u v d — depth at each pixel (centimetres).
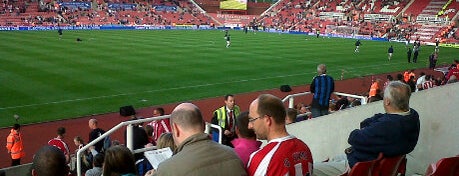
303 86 2792
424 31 7425
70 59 3406
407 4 8325
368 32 7869
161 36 6162
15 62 3156
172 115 379
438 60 4600
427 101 826
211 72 3098
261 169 390
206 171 354
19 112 1933
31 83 2477
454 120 896
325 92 1148
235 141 505
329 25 8619
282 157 391
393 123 479
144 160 701
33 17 7350
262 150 400
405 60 4381
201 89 2559
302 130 645
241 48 4788
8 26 6669
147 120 712
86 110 2020
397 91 491
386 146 477
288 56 4231
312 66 3638
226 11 10025
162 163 365
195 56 3894
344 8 9044
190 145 368
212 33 7275
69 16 7912
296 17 9369
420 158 820
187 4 9969
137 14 8875
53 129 1753
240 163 373
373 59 4341
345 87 2920
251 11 10225
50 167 373
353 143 498
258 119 408
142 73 2930
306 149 410
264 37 6800
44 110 1984
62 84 2486
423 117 822
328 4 9438
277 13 9756
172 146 579
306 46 5438
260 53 4369
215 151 368
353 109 733
